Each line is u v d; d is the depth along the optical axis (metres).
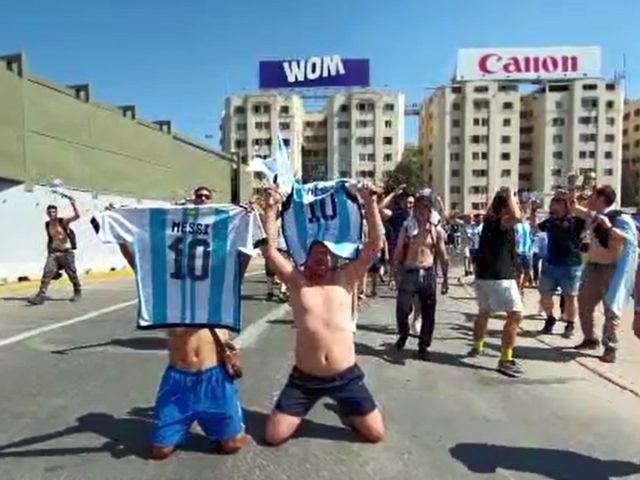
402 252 8.06
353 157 126.50
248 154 123.62
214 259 4.61
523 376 6.99
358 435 5.03
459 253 28.84
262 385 6.60
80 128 21.50
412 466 4.50
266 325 10.21
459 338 9.15
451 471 4.41
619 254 7.55
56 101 19.88
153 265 4.64
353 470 4.42
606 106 118.25
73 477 4.30
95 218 4.59
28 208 17.95
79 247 20.56
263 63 100.38
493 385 6.65
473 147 119.31
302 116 129.25
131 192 25.84
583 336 8.84
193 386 4.61
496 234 7.26
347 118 126.75
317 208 5.18
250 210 4.61
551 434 5.17
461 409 5.82
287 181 6.00
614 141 118.94
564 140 120.00
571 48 119.12
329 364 4.84
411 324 9.59
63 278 18.23
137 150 26.53
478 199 119.44
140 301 4.61
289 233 5.22
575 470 4.46
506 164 119.81
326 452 4.73
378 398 6.16
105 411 5.66
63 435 5.07
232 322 4.59
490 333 9.56
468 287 16.09
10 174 17.16
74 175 21.06
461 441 4.99
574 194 9.14
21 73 17.94
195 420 4.65
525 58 119.25
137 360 7.65
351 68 99.00
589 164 118.94
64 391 6.30
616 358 7.75
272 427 4.84
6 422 5.37
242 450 4.76
